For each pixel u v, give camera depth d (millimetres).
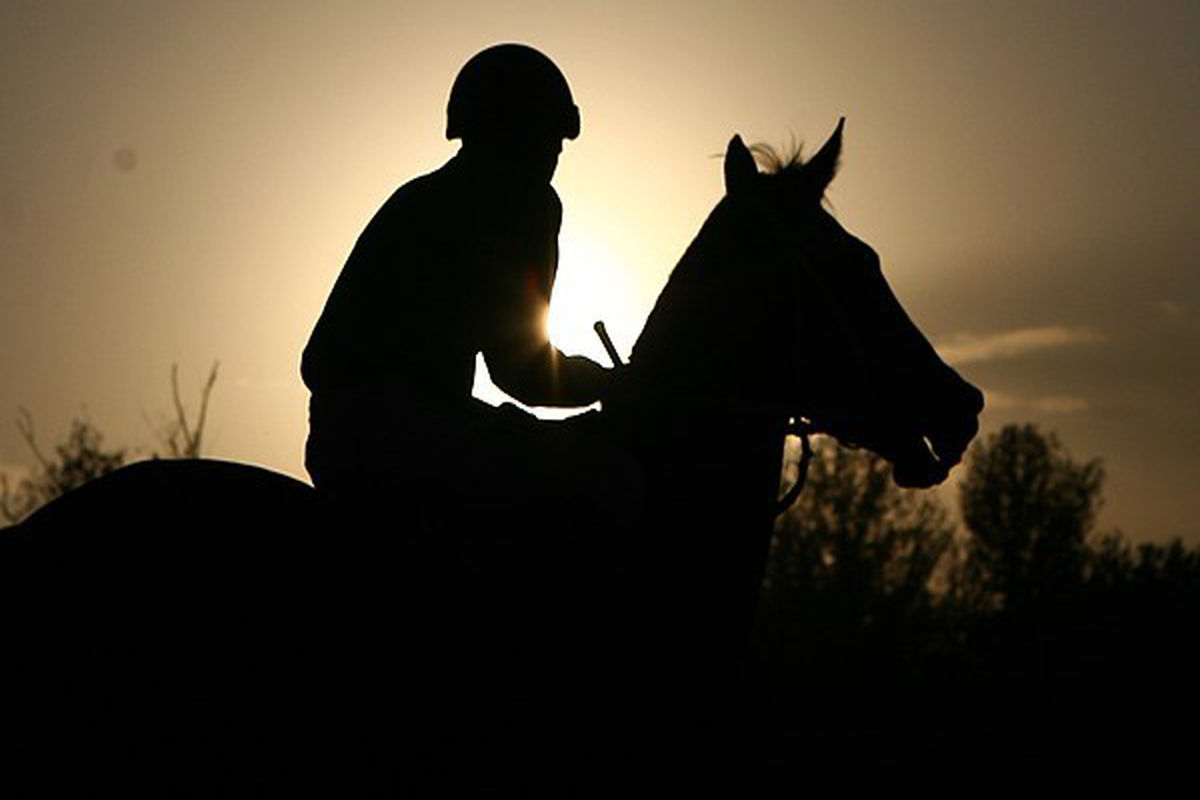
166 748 6500
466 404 7520
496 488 7254
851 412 8109
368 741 6742
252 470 7242
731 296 7973
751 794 7707
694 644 7738
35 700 6449
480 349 7746
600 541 7332
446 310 7562
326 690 6734
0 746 6383
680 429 7898
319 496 7242
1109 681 45438
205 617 6703
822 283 8031
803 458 8180
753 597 7992
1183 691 43312
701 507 7836
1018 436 95375
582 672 7391
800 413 8141
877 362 8070
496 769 6988
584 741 7266
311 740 6656
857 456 69500
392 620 6938
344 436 7355
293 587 6863
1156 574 58344
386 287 7570
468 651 7039
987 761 38344
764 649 65875
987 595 82938
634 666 7590
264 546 6938
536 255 7758
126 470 7145
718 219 8133
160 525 6898
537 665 7223
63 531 6852
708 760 7570
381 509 7227
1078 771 37031
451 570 7137
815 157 8305
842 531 68500
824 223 8164
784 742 39875
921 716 43781
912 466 8234
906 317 8203
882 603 66750
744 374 7953
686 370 7934
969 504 94938
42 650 6531
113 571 6742
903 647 66125
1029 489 92938
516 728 7070
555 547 7355
